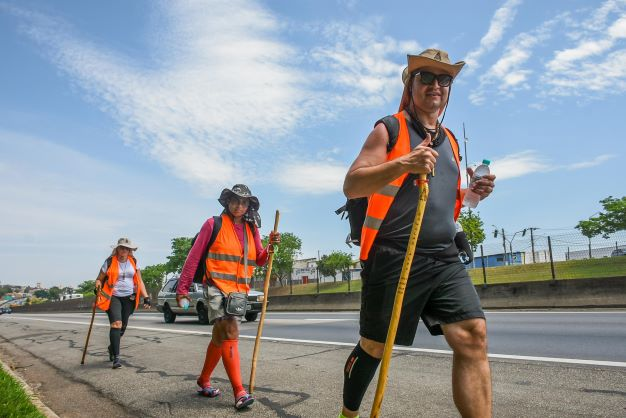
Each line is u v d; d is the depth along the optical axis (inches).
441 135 111.1
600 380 181.8
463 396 97.7
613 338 279.0
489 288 601.0
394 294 103.3
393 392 182.5
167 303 684.1
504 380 191.2
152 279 2374.5
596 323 354.0
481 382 97.8
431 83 108.0
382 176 94.6
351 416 114.4
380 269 103.5
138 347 357.7
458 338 100.0
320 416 159.5
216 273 177.2
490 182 114.7
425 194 93.0
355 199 109.7
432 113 111.8
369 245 104.0
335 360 259.9
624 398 158.1
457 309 101.0
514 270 962.1
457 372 99.7
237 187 181.9
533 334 313.6
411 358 246.4
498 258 1112.8
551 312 470.3
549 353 242.8
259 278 1996.8
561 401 159.0
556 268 892.6
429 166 91.2
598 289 510.3
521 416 146.9
